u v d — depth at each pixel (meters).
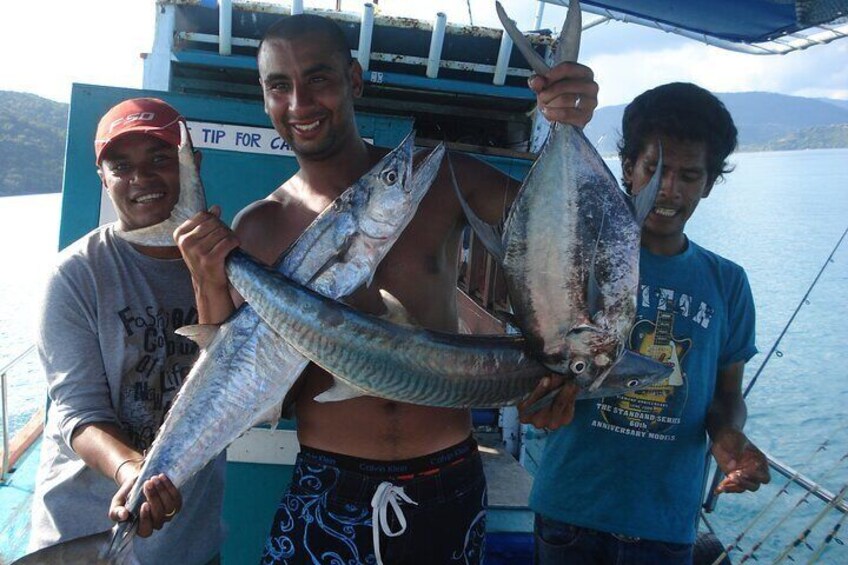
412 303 2.12
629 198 1.78
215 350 1.96
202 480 2.30
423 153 2.23
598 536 2.31
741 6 2.99
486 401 1.86
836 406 5.26
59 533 2.18
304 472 2.21
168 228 2.17
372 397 2.14
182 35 3.38
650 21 3.46
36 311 2.18
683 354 2.25
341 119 2.09
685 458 2.29
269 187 3.14
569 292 1.79
